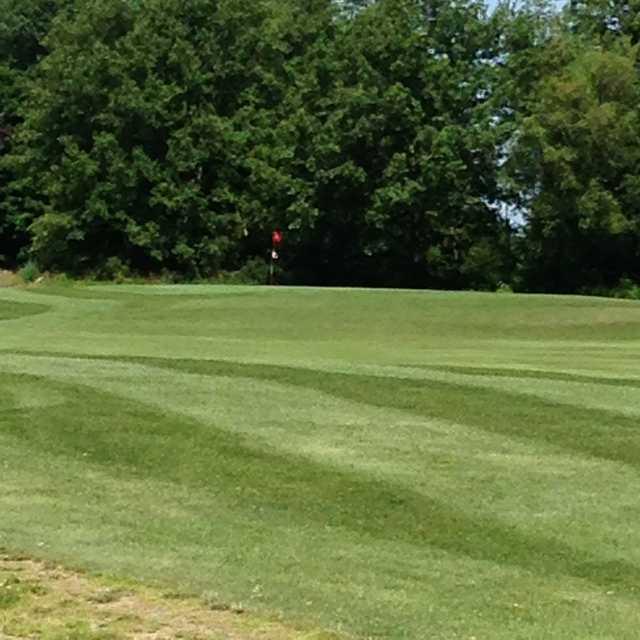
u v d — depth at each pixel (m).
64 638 9.71
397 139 81.38
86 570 11.72
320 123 81.69
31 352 27.69
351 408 20.70
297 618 10.37
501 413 20.34
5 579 11.34
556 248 80.81
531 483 16.34
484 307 47.38
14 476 16.06
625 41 82.62
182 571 11.80
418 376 23.44
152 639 9.74
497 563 13.32
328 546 13.45
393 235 82.31
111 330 42.19
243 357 27.73
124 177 82.00
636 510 15.24
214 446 17.75
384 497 15.57
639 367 27.72
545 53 82.81
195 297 52.34
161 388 21.73
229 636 9.84
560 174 77.44
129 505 14.81
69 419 19.08
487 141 82.00
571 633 10.59
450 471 16.81
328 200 82.31
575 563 13.35
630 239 79.81
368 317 45.66
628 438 18.77
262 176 81.88
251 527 14.12
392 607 10.96
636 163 78.12
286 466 16.83
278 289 56.62
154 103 82.81
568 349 34.62
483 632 10.38
